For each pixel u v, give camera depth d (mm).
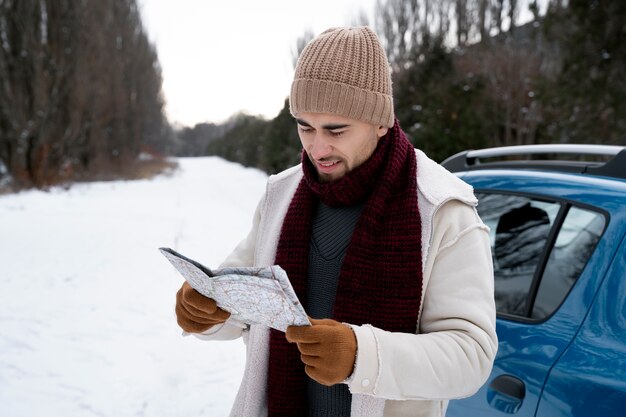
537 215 2047
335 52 1090
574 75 9945
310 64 1103
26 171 19875
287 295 910
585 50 9812
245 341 1415
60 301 5977
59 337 4914
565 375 1546
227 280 962
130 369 4332
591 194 1859
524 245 2043
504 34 20484
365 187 1173
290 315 944
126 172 28109
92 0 22344
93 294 6297
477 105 11359
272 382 1273
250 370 1319
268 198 1438
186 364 4473
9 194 17312
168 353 4676
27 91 19859
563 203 1936
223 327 1339
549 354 1624
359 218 1178
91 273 7258
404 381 952
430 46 15000
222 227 12023
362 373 934
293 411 1256
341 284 1135
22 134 19641
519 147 2396
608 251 1680
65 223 11375
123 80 29688
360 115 1094
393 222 1129
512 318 1841
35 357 4445
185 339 5008
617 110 9391
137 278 7117
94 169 25188
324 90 1080
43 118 20031
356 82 1079
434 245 1117
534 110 10789
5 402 3699
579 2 9844
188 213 14391
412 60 15688
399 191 1155
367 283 1115
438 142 11094
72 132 21531
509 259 2070
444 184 1167
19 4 19203
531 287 1895
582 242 1811
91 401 3795
